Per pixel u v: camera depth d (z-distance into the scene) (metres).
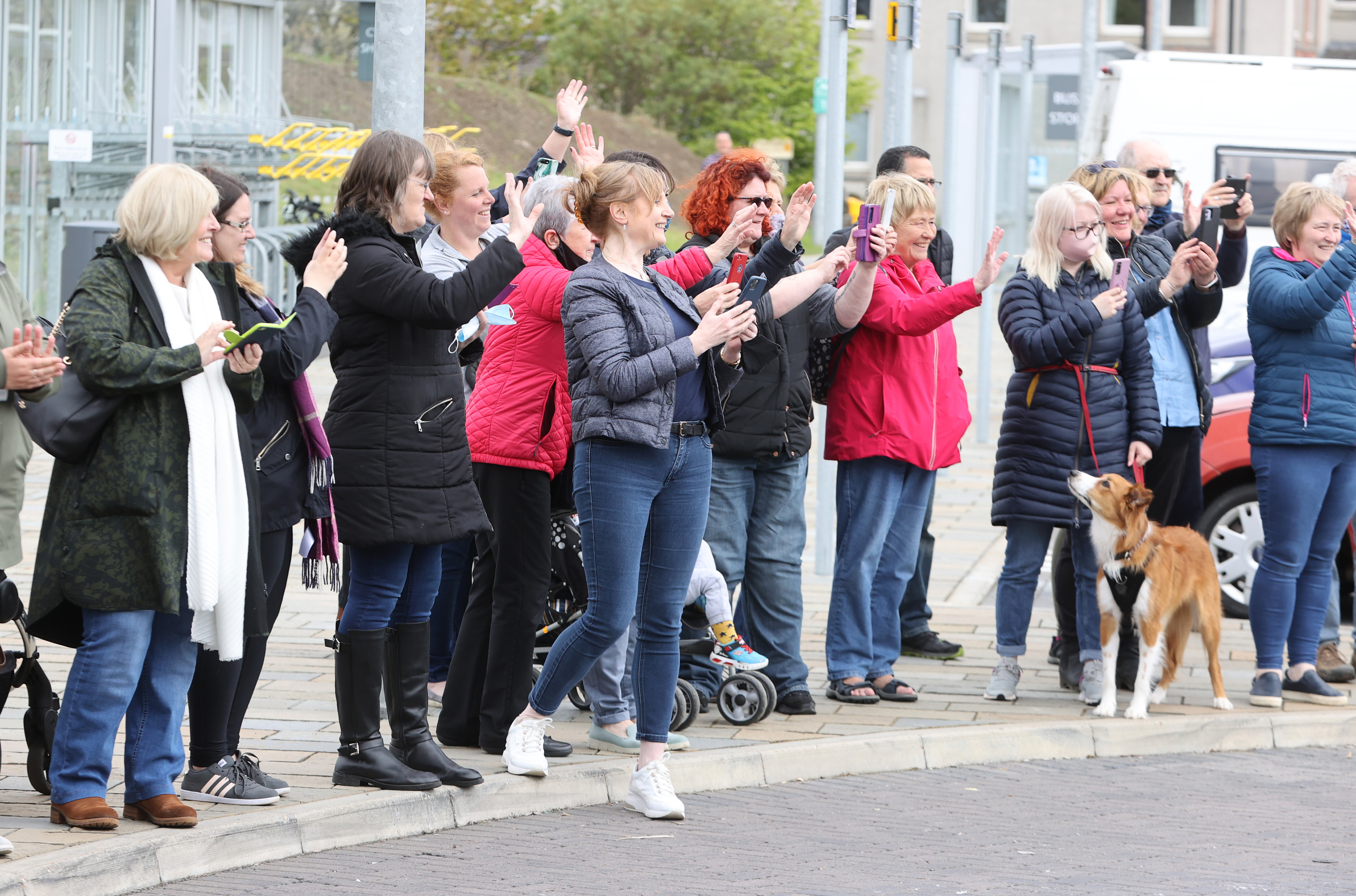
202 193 6.14
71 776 6.18
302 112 28.77
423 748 7.07
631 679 8.25
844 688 8.99
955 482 18.28
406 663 7.06
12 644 9.48
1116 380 9.06
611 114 60.44
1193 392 9.62
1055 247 8.99
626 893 6.02
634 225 6.84
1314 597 9.41
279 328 6.06
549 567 7.75
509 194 6.71
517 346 7.55
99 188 24.47
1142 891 6.12
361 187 6.80
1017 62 32.47
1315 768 8.39
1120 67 19.17
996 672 9.23
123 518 5.98
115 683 6.12
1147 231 10.47
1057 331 8.74
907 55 14.55
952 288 8.41
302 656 9.71
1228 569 11.92
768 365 8.34
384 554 6.84
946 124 21.53
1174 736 8.70
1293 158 18.70
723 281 8.10
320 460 6.62
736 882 6.18
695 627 8.52
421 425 6.79
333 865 6.36
